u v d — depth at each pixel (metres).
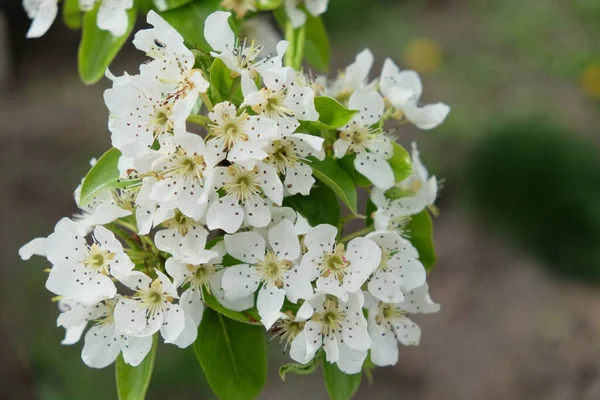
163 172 0.41
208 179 0.41
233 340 0.46
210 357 0.45
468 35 1.71
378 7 1.86
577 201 1.20
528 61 1.60
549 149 1.23
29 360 1.01
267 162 0.42
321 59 0.57
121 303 0.43
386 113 0.48
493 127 1.30
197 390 1.01
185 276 0.43
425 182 0.48
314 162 0.45
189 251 0.42
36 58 1.74
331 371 0.45
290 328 0.44
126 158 0.43
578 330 1.11
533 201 1.21
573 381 1.05
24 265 1.17
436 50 1.64
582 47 1.62
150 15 0.42
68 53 1.77
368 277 0.44
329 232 0.43
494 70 1.58
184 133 0.40
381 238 0.44
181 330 0.42
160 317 0.43
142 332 0.42
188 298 0.43
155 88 0.42
